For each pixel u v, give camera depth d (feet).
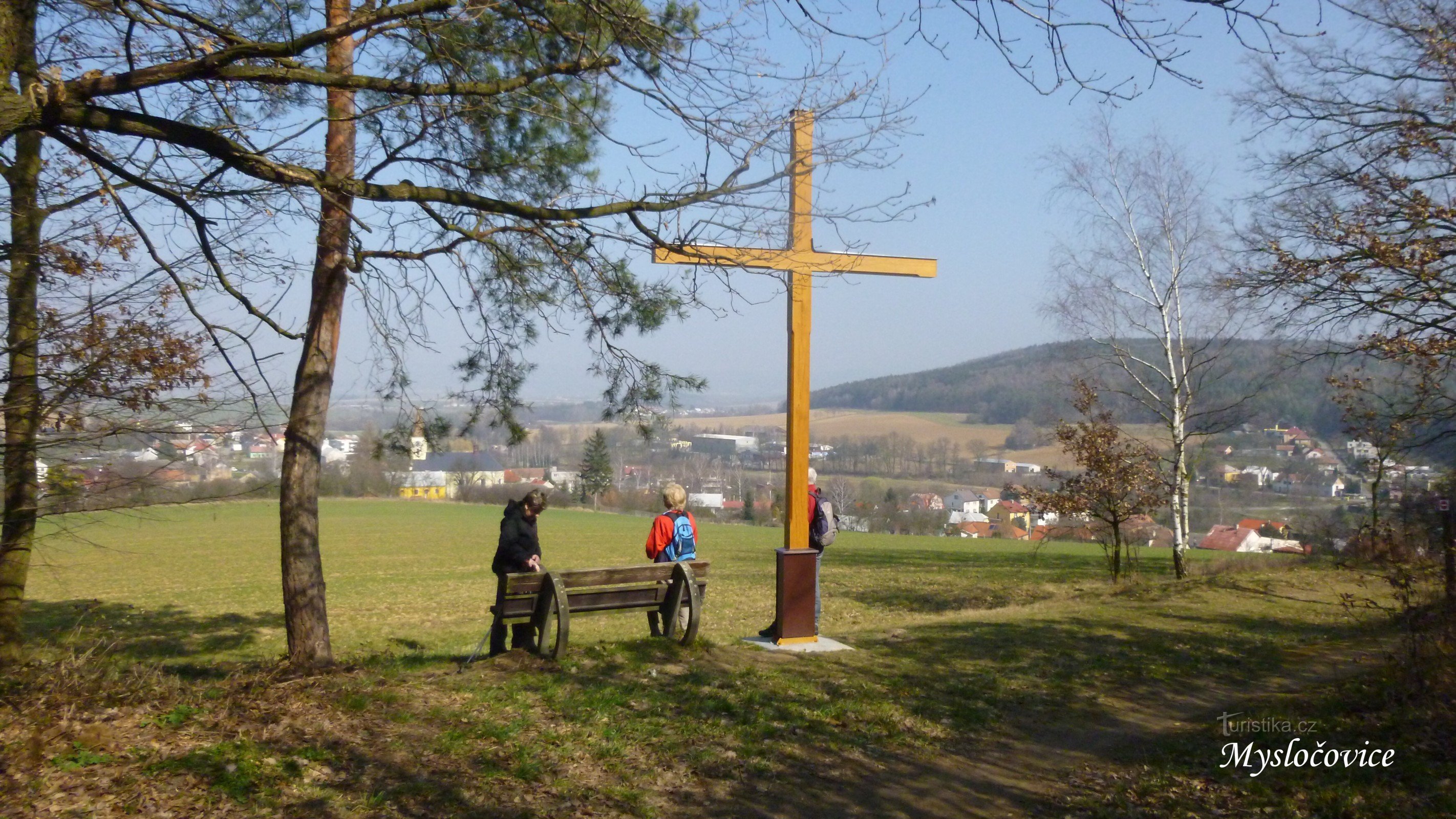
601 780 17.06
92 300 18.04
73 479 19.74
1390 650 27.89
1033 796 17.25
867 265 28.68
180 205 19.31
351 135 23.95
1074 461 57.16
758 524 170.50
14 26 16.40
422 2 18.04
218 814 14.08
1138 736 20.95
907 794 17.28
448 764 16.99
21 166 21.25
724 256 22.89
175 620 55.11
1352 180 33.17
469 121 23.73
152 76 17.07
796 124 21.98
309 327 24.32
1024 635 32.76
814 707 22.29
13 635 23.44
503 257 23.66
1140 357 61.93
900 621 44.96
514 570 27.37
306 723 18.26
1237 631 33.53
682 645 27.07
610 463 167.32
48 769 14.62
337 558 102.83
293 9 23.31
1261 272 36.42
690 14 23.94
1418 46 32.60
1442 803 14.90
